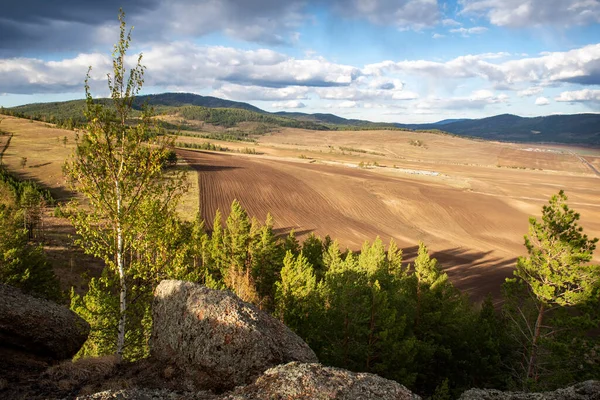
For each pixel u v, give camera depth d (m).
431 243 88.00
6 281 29.02
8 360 12.31
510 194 137.88
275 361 12.07
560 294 20.94
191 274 17.23
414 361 24.20
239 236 46.75
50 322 13.72
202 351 12.23
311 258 51.72
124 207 14.49
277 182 127.31
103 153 13.75
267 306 40.88
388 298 27.45
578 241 20.34
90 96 13.38
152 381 11.98
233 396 9.91
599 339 20.48
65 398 10.69
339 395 9.91
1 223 31.36
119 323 14.49
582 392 11.84
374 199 118.31
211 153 194.38
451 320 27.67
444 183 153.62
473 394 12.35
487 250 85.31
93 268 52.81
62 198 86.69
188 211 88.25
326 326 22.70
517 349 29.28
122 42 13.50
